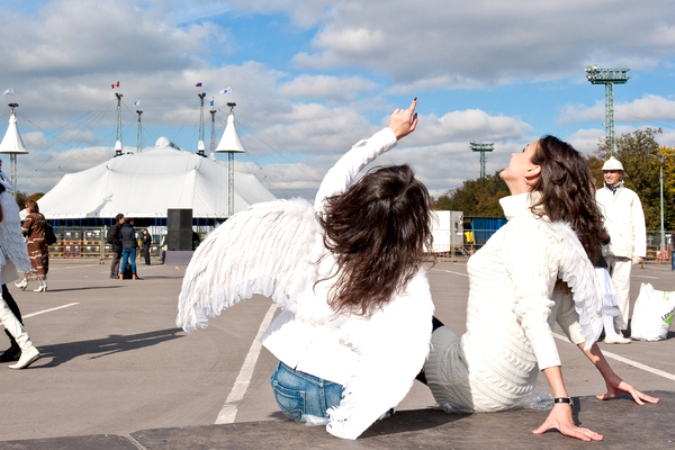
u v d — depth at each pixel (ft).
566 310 9.47
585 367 20.30
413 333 7.88
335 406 8.16
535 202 9.10
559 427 7.94
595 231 9.05
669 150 177.58
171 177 173.88
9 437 13.16
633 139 190.70
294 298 8.07
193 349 23.81
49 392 17.19
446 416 8.81
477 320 8.89
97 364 21.03
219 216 158.92
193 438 7.47
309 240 8.16
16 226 20.84
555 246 8.50
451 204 289.53
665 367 20.31
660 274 75.66
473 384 8.77
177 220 99.66
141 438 7.44
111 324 30.19
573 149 9.12
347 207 8.05
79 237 125.70
